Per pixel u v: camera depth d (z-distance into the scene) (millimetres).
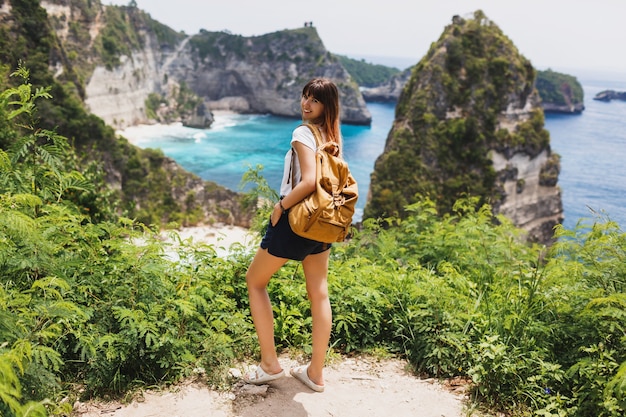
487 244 5309
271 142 140000
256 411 2875
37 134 3680
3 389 1649
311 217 2566
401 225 6480
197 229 61062
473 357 3236
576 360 3164
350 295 3936
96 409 2781
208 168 107125
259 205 4477
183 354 3100
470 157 71500
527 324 3457
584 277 3652
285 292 4000
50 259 2910
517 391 2998
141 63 152375
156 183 62562
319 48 196750
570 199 79312
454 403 3066
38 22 55344
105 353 2943
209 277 3979
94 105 127312
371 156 132875
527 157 74688
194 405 2885
